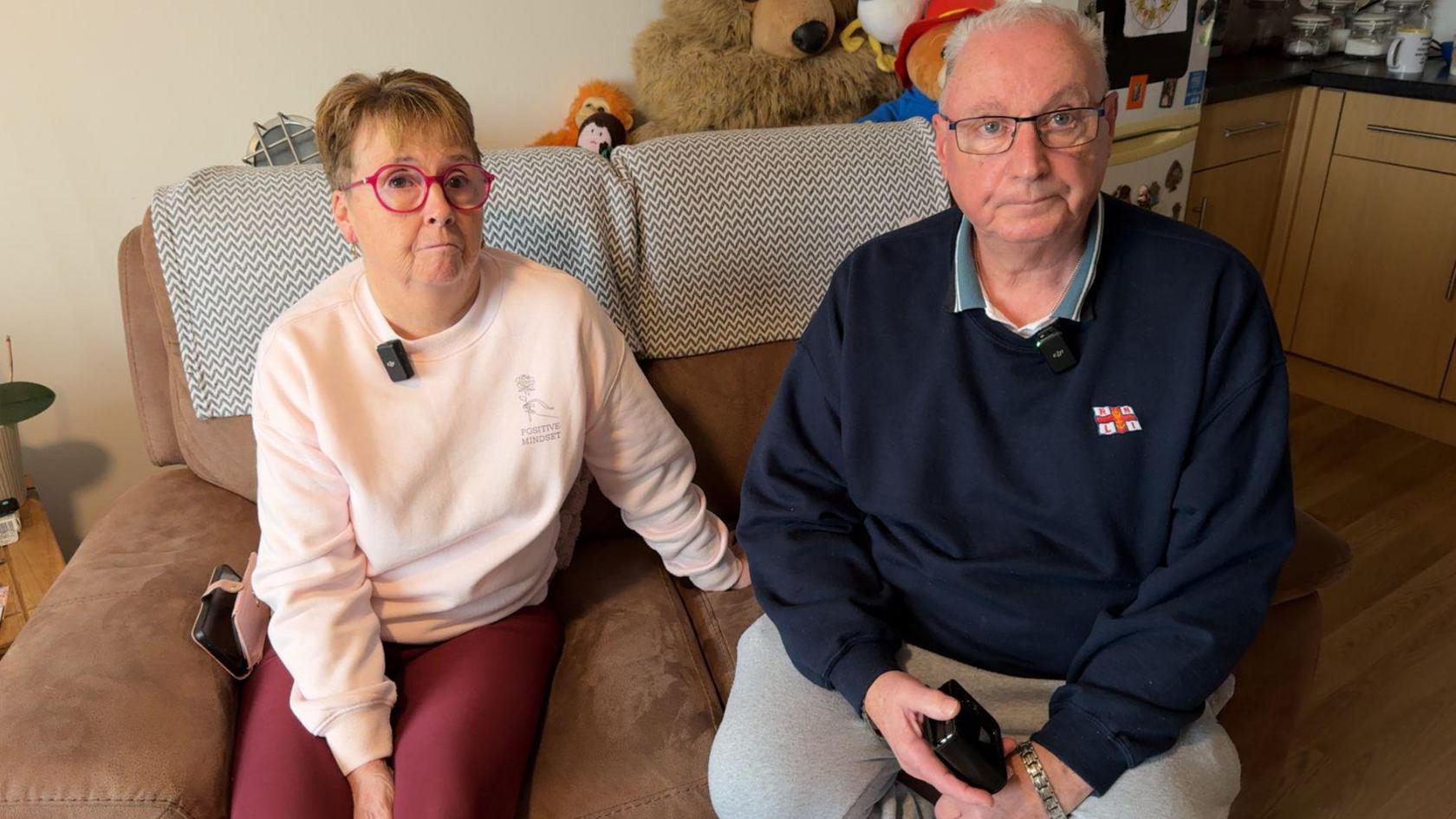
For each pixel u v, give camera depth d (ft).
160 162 5.80
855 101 6.59
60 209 5.65
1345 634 6.45
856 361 4.12
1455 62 8.02
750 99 6.28
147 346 4.85
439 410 3.97
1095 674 3.57
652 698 4.08
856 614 3.86
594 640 4.43
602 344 4.24
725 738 3.79
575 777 3.76
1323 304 9.10
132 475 6.37
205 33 5.64
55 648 3.77
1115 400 3.77
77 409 6.06
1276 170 9.06
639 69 6.56
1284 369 3.73
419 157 3.62
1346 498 7.89
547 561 4.48
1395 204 8.32
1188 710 3.50
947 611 4.02
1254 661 4.15
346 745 3.63
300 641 3.75
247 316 4.55
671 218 4.86
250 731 3.73
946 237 4.10
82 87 5.48
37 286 5.74
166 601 4.06
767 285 5.08
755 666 4.07
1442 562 7.06
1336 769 5.47
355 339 3.93
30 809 3.25
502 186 4.65
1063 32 3.56
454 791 3.44
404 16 6.07
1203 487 3.68
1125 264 3.83
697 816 3.80
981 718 3.38
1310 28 9.13
